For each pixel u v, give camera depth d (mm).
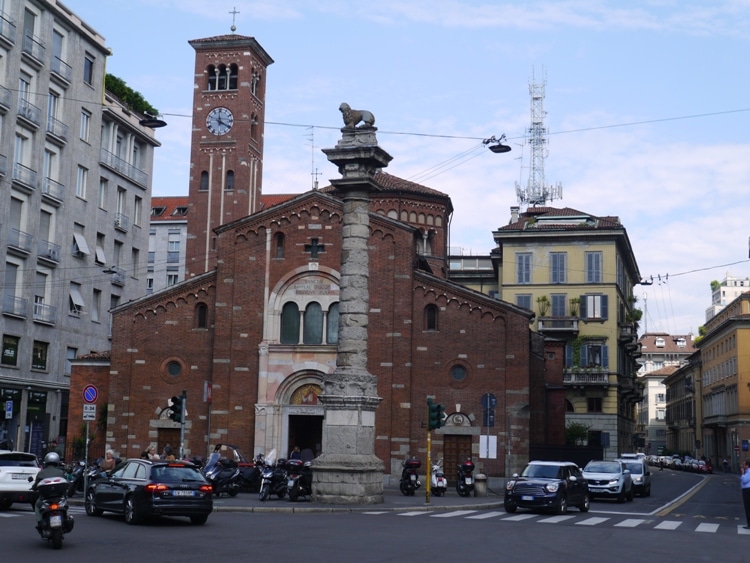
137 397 50406
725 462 109312
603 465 44656
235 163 81625
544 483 33344
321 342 49000
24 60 56781
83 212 64312
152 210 111938
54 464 20609
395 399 47875
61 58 61531
